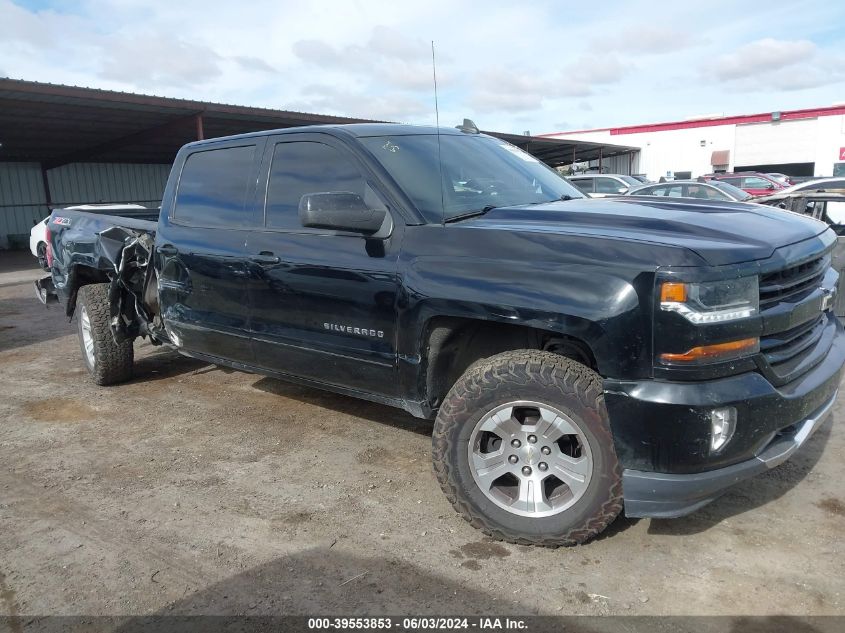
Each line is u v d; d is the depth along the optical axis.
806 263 2.89
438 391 3.31
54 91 14.75
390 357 3.30
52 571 2.90
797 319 2.78
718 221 2.93
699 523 3.11
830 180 10.54
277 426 4.53
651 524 3.11
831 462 3.65
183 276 4.37
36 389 5.56
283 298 3.73
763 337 2.67
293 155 3.84
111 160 28.14
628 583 2.68
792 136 38.31
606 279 2.59
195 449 4.18
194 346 4.52
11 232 25.78
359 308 3.37
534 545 2.95
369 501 3.44
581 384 2.71
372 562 2.89
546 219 3.12
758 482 3.47
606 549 2.92
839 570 2.71
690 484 2.56
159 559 2.96
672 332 2.49
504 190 3.72
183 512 3.38
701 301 2.47
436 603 2.61
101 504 3.49
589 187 17.61
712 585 2.65
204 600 2.67
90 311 5.32
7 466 4.02
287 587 2.74
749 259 2.56
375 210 3.24
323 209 3.11
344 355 3.50
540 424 2.84
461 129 4.46
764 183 20.38
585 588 2.66
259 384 5.48
